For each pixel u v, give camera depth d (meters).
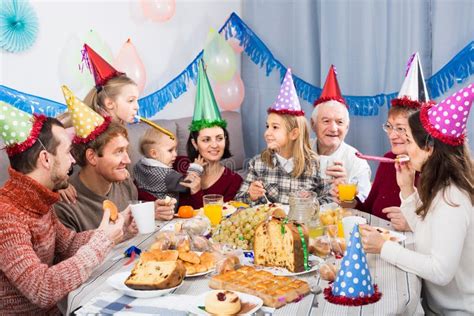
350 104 3.79
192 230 1.81
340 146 3.03
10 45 2.84
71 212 2.02
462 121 1.53
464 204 1.51
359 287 1.36
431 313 1.70
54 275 1.49
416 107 2.30
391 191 2.42
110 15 3.36
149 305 1.36
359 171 2.99
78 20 3.18
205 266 1.55
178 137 3.52
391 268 1.55
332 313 1.29
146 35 3.60
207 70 3.61
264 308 1.32
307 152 2.59
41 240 1.64
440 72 3.47
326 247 1.65
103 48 3.05
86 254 1.56
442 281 1.49
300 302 1.36
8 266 1.50
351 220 1.67
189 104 3.97
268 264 1.59
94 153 1.99
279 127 2.56
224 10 4.07
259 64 4.11
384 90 3.71
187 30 3.86
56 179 1.66
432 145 1.56
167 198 2.11
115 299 1.39
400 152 2.33
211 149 2.71
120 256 1.72
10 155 1.62
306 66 3.95
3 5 2.79
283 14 4.00
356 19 3.71
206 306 1.29
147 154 2.69
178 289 1.46
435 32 3.46
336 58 3.79
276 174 2.60
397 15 3.59
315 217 1.75
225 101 3.77
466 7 3.37
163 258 1.54
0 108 1.58
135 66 3.23
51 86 3.08
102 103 2.63
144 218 1.85
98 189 2.09
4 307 1.61
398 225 1.89
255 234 1.61
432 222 1.54
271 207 1.88
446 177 1.54
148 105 3.61
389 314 1.29
